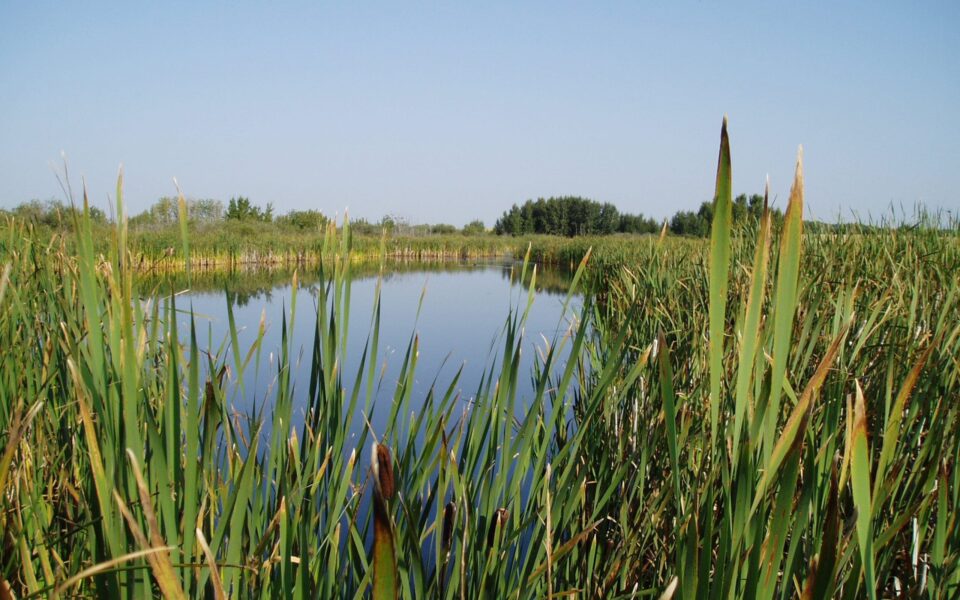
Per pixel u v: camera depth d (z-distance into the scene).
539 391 1.33
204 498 1.08
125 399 0.84
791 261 0.72
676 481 0.89
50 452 1.69
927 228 4.39
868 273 3.02
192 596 0.97
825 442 1.21
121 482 0.93
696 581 0.91
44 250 2.43
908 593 1.29
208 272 21.23
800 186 0.70
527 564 1.31
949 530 1.17
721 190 0.71
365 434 1.33
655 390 2.36
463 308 11.58
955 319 2.07
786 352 0.76
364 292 15.28
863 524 0.75
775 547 0.84
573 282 1.33
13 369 1.76
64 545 1.41
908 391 1.00
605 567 1.77
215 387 1.32
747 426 0.92
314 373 1.39
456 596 1.32
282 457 1.15
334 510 1.25
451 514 1.24
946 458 1.11
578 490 1.47
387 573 0.69
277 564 1.16
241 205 34.28
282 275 20.36
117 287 0.98
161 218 26.00
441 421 1.31
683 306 3.70
